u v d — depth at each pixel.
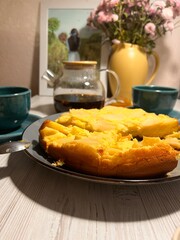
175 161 0.29
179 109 0.68
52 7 0.78
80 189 0.29
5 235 0.22
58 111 0.57
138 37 0.71
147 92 0.54
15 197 0.27
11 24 0.84
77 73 0.58
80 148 0.28
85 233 0.22
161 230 0.23
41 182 0.31
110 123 0.40
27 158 0.37
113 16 0.67
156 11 0.69
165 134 0.42
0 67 0.89
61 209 0.26
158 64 0.77
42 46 0.80
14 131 0.45
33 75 0.88
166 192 0.29
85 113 0.44
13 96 0.43
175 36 0.79
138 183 0.26
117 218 0.24
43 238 0.21
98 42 0.77
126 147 0.31
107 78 0.78
